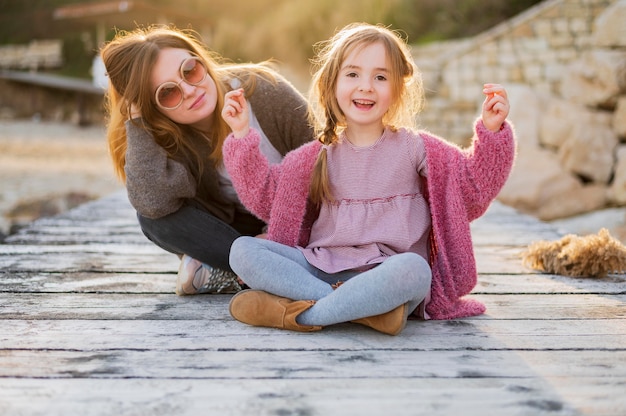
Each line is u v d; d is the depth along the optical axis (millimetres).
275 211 2162
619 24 7812
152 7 19875
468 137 9781
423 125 9961
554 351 1786
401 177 2096
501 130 2006
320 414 1401
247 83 2424
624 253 2635
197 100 2229
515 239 3664
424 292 1854
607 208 6926
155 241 2389
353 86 2033
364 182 2094
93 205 5062
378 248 2062
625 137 7293
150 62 2184
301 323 1925
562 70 9484
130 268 2816
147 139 2248
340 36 2195
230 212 2545
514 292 2426
